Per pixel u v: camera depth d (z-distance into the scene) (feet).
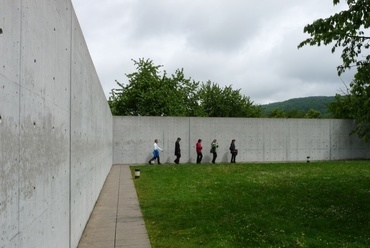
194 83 156.25
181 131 80.84
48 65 12.22
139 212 27.20
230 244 18.99
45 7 11.77
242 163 78.48
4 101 7.81
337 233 21.06
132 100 123.34
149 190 38.17
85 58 23.45
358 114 29.66
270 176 50.90
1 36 7.64
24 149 9.30
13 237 8.34
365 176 50.55
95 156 31.04
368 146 93.81
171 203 30.53
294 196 33.50
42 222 11.18
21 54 9.10
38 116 10.81
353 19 25.16
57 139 13.75
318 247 18.44
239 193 35.53
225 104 169.58
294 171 58.65
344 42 27.71
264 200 31.55
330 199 31.83
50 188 12.39
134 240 19.74
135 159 78.13
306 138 89.20
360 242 19.29
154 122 79.51
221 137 83.25
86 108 23.93
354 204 29.50
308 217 24.93
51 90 12.72
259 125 85.76
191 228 22.29
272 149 86.48
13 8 8.46
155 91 118.01
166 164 76.13
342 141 91.81
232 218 24.67
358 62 27.89
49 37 12.41
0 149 7.53
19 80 8.93
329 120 90.94
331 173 55.26
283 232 21.21
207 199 32.24
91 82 27.48
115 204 30.53
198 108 156.46
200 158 78.38
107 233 21.21
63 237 14.89
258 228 22.11
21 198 9.00
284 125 87.66
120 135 77.66
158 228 22.38
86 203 23.50
